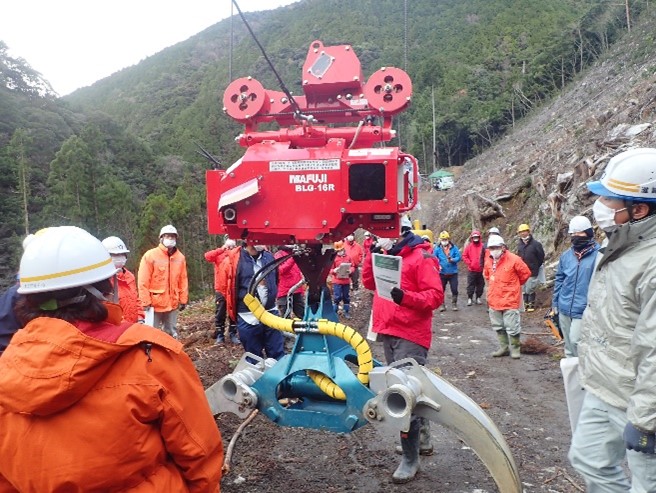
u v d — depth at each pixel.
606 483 2.99
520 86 67.50
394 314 4.44
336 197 3.42
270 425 5.55
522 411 6.18
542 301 13.05
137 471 1.86
